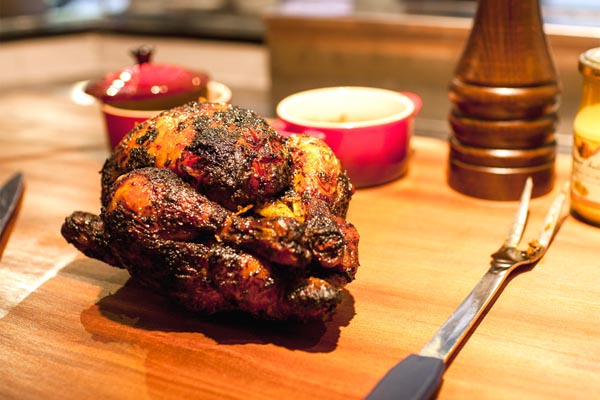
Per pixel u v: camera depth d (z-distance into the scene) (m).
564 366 0.46
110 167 0.53
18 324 0.51
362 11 1.21
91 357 0.48
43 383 0.46
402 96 0.70
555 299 0.52
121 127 0.68
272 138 0.50
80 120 0.90
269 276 0.46
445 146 0.77
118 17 1.46
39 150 0.81
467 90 0.63
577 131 0.59
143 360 0.47
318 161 0.53
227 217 0.47
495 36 0.61
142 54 0.69
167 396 0.45
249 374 0.46
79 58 1.45
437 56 1.09
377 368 0.46
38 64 1.37
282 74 1.27
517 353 0.47
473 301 0.50
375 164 0.67
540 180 0.64
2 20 1.33
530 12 0.61
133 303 0.53
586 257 0.56
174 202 0.47
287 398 0.44
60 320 0.51
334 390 0.45
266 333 0.49
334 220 0.49
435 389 0.43
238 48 1.34
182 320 0.51
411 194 0.67
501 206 0.64
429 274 0.55
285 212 0.49
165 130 0.51
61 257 0.59
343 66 1.19
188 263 0.47
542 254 0.56
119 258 0.49
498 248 0.58
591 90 0.58
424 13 1.16
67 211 0.67
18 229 0.64
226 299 0.48
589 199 0.59
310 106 0.71
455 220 0.62
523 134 0.63
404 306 0.52
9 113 0.94
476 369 0.46
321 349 0.48
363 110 0.72
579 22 1.03
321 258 0.46
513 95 0.62
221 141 0.49
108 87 0.68
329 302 0.45
